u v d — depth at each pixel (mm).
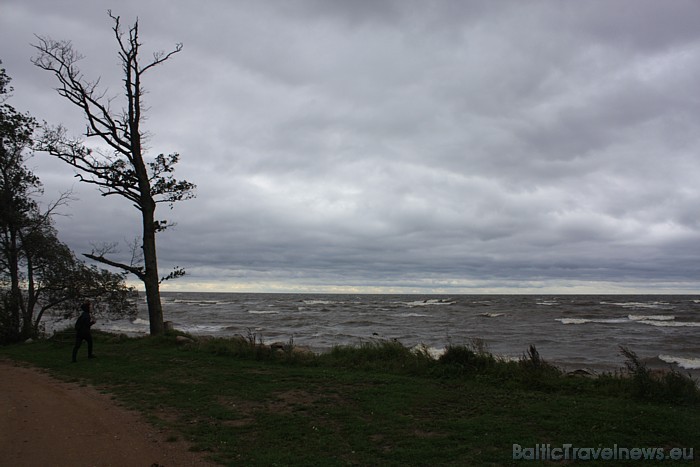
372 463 5820
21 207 21703
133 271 18953
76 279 22391
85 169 18516
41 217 22391
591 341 29672
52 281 22234
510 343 28547
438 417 7652
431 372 10992
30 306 22359
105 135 18906
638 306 85750
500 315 60250
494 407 8125
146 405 8625
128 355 14609
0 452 6012
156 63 19844
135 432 6992
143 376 11328
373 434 6895
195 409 8305
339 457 6020
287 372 11516
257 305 97125
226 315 60062
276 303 109688
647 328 40312
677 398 8656
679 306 85750
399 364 12141
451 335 33344
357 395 9039
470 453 6105
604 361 21078
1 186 21156
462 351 11484
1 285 22531
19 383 10883
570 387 9570
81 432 6949
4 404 8711
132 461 5805
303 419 7641
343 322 47031
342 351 14156
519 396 8898
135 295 23906
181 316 57906
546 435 6715
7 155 20906
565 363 20125
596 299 141250
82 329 14109
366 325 43688
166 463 5773
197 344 15688
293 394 9281
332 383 10125
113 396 9375
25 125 20766
